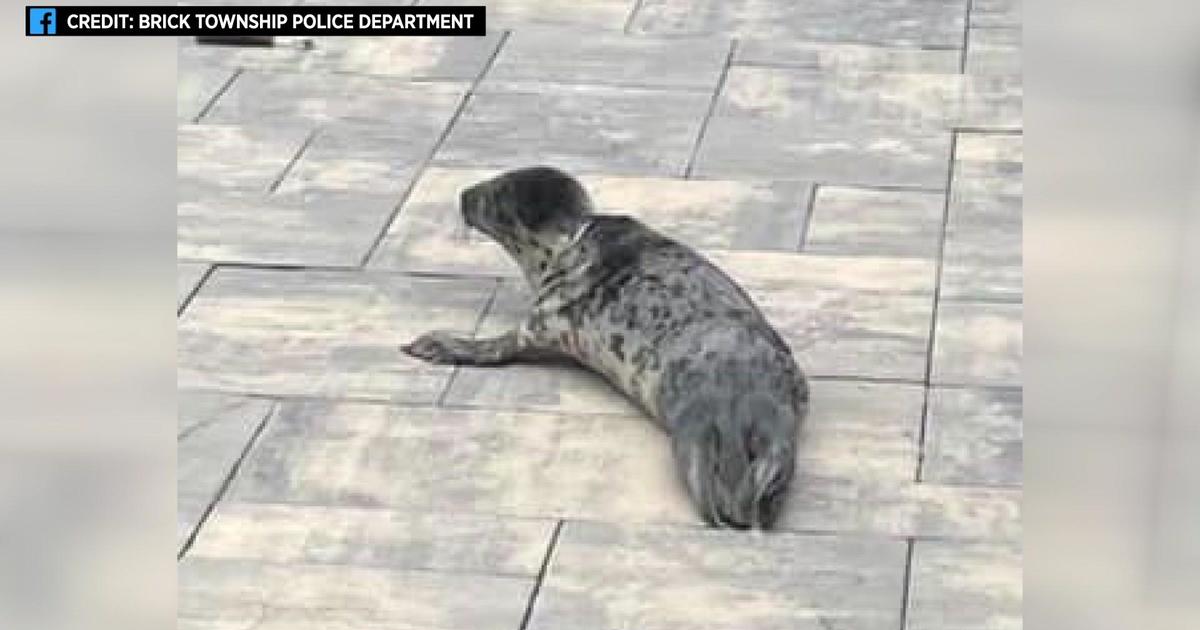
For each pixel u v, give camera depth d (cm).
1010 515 386
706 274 432
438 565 368
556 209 451
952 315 481
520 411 429
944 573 364
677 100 625
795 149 587
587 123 607
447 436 419
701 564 366
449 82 641
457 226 536
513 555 370
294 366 454
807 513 386
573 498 392
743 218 537
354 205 550
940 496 394
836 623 346
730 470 382
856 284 497
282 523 384
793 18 702
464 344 457
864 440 416
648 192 554
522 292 498
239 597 357
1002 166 576
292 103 624
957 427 424
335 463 408
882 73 649
